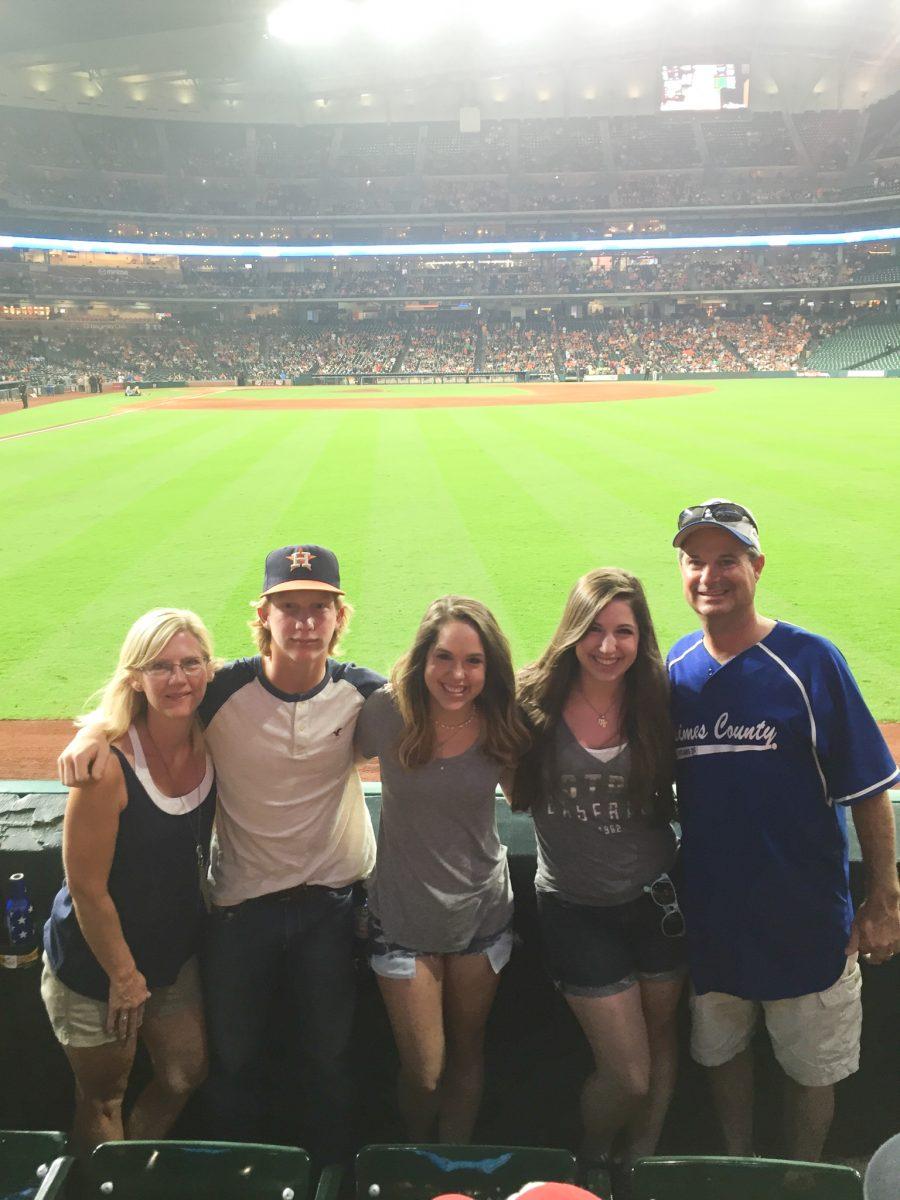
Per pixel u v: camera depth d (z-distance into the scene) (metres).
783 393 39.97
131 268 67.81
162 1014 3.03
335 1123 3.23
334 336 67.56
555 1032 3.53
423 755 2.83
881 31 65.88
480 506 14.59
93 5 54.09
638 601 2.90
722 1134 3.36
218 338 67.12
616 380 56.38
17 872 3.41
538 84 72.62
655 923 3.09
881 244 66.94
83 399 44.94
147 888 2.79
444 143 73.44
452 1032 3.24
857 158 69.88
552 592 9.88
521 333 67.00
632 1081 2.95
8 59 62.69
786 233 65.81
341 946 3.13
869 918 2.84
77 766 2.59
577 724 2.97
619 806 2.96
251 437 25.28
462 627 2.76
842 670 2.79
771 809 2.80
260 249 66.62
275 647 2.96
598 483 16.53
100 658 8.25
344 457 20.64
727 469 17.80
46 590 10.30
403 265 71.75
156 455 21.67
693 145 71.25
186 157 71.06
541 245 67.19
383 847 3.06
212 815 3.00
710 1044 3.06
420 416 31.30
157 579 10.68
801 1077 2.97
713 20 66.19
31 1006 3.38
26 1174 2.56
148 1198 2.55
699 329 65.62
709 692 2.89
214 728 2.97
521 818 3.64
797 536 12.09
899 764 6.14
